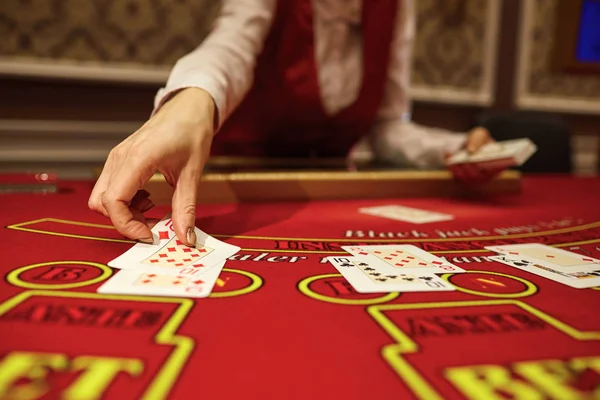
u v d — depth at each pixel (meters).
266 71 1.60
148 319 0.45
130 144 0.71
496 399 0.33
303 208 1.10
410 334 0.43
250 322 0.45
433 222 0.98
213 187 1.12
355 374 0.36
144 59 2.72
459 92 3.40
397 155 1.74
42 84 2.56
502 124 2.43
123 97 2.74
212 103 0.88
